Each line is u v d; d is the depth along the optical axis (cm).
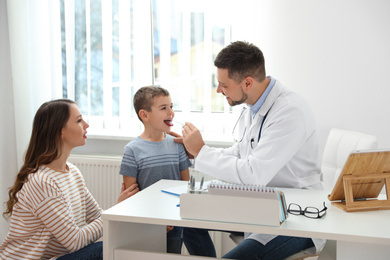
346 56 266
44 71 306
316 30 269
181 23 288
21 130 302
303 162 198
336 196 174
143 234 189
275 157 184
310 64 272
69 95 308
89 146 315
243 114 218
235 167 186
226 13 280
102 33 300
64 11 305
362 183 169
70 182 192
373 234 143
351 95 267
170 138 239
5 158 311
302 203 175
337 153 227
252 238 181
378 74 262
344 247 152
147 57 295
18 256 179
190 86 290
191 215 158
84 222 199
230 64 191
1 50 307
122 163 228
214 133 290
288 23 273
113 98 305
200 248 223
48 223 173
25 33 300
